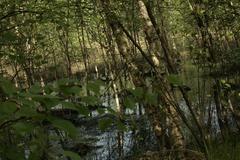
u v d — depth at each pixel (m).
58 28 7.85
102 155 9.99
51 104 1.86
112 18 8.72
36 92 1.94
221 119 9.73
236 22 9.71
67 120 1.87
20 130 1.78
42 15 7.22
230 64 9.55
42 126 1.92
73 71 29.67
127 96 2.29
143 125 9.15
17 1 7.09
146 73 6.84
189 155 6.46
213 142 8.73
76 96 2.02
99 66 29.30
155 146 8.80
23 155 1.94
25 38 6.19
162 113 7.72
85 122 11.15
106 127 2.20
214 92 9.51
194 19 8.98
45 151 1.95
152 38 8.16
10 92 1.86
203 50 8.36
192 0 8.83
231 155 8.20
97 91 2.10
